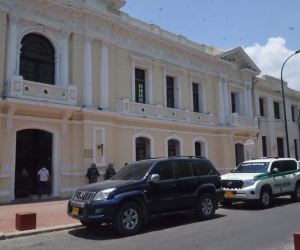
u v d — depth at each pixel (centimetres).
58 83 1658
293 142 3406
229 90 2686
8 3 1523
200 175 1056
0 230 888
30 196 1540
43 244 766
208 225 937
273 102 3256
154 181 912
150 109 2059
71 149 1652
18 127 1498
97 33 1802
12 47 1510
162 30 2280
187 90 2350
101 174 1698
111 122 1789
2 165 1424
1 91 1453
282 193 1371
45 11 1648
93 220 800
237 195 1256
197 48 2523
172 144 2234
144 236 816
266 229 857
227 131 2516
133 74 2009
